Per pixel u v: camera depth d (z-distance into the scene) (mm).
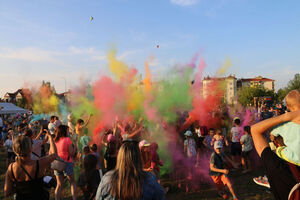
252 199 4879
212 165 4906
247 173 6711
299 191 1319
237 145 7113
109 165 4711
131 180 1669
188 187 5668
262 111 11430
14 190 2559
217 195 5191
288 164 1436
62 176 4570
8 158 7988
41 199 2576
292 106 1497
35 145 4660
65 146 4543
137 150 1828
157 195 1757
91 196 3293
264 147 1581
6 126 13492
